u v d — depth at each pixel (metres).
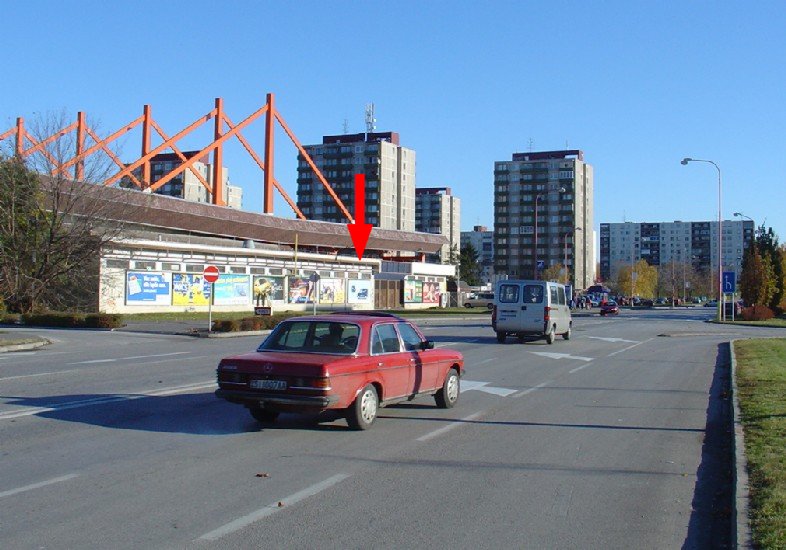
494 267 162.62
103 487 7.33
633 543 6.07
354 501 7.04
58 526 6.14
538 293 28.22
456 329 38.78
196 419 11.22
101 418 11.15
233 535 6.00
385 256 94.06
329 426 10.88
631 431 11.08
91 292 42.81
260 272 55.66
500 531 6.27
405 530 6.23
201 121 77.44
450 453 9.25
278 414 11.53
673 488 7.83
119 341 28.28
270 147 83.62
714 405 13.83
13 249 38.75
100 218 40.44
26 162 39.06
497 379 17.23
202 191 146.62
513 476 8.16
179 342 28.20
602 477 8.23
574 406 13.39
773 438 9.55
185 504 6.82
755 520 6.20
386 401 11.10
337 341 10.84
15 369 17.92
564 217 158.88
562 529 6.38
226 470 8.13
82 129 51.66
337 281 64.56
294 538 5.96
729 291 53.59
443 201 183.12
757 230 71.44
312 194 151.12
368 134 152.12
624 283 143.25
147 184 56.34
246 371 10.13
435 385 12.41
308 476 7.95
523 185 161.62
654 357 23.98
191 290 49.91
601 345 28.89
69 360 20.55
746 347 26.64
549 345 28.27
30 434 9.85
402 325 11.93
